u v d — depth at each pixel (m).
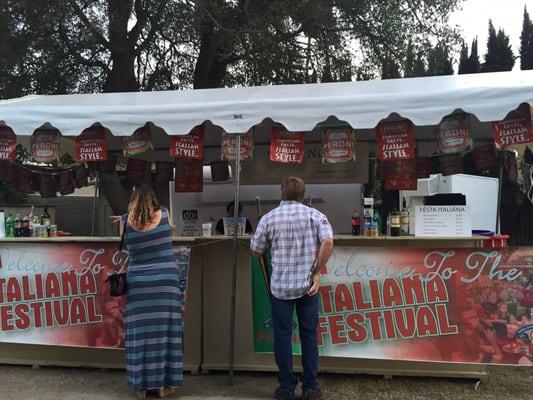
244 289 4.69
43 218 5.10
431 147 6.92
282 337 3.94
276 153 4.50
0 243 4.80
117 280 4.00
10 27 9.28
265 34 10.39
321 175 7.27
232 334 4.40
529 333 4.15
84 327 4.65
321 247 3.87
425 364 4.47
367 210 4.66
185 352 4.73
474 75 4.66
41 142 4.96
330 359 4.59
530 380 4.52
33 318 4.73
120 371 4.78
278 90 4.80
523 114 4.04
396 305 4.35
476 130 5.98
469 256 4.27
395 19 11.20
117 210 8.70
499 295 4.21
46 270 4.73
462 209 4.43
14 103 4.97
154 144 7.21
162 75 12.29
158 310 3.98
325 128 4.69
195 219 7.70
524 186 7.28
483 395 4.17
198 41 11.51
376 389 4.29
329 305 4.41
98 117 4.38
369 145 7.27
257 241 4.03
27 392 4.30
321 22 10.93
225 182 7.65
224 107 4.24
